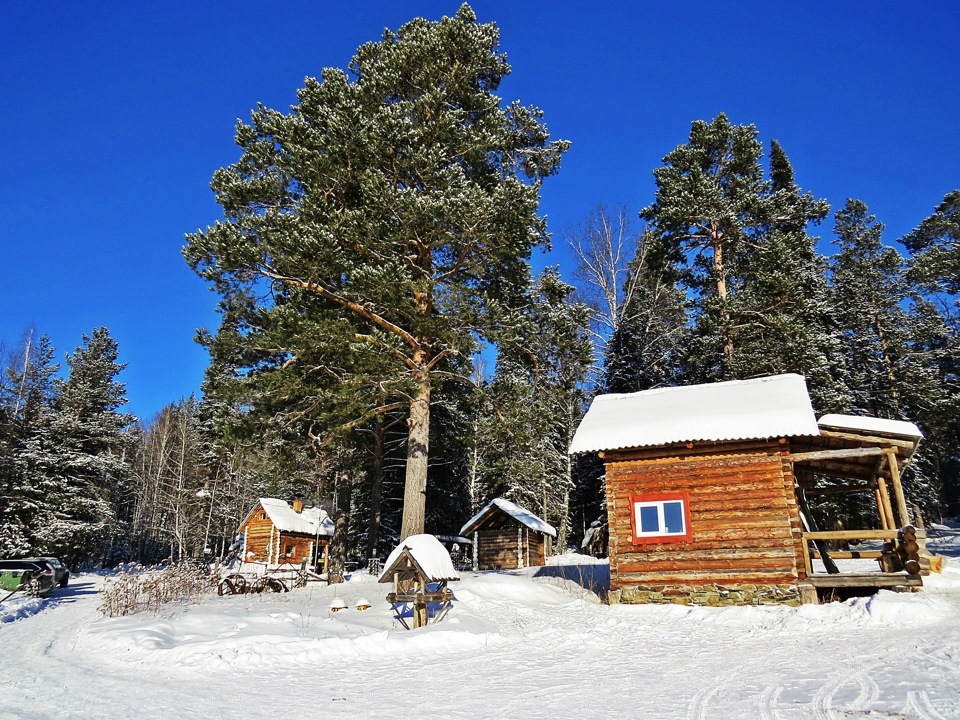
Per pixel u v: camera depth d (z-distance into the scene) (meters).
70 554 41.28
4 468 40.06
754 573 15.37
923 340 39.12
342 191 21.02
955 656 9.28
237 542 37.81
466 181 20.16
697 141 34.72
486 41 22.47
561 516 43.78
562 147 23.31
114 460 43.94
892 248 41.50
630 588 16.30
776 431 15.61
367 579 26.78
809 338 28.02
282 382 19.66
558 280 22.17
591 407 19.73
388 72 21.48
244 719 7.75
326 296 21.22
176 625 14.09
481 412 24.67
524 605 16.80
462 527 39.03
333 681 9.88
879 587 15.80
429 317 19.27
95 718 7.82
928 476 37.97
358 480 38.22
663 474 16.75
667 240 33.19
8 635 15.57
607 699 8.36
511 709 8.02
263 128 21.55
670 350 34.19
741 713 7.34
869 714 6.98
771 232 32.69
